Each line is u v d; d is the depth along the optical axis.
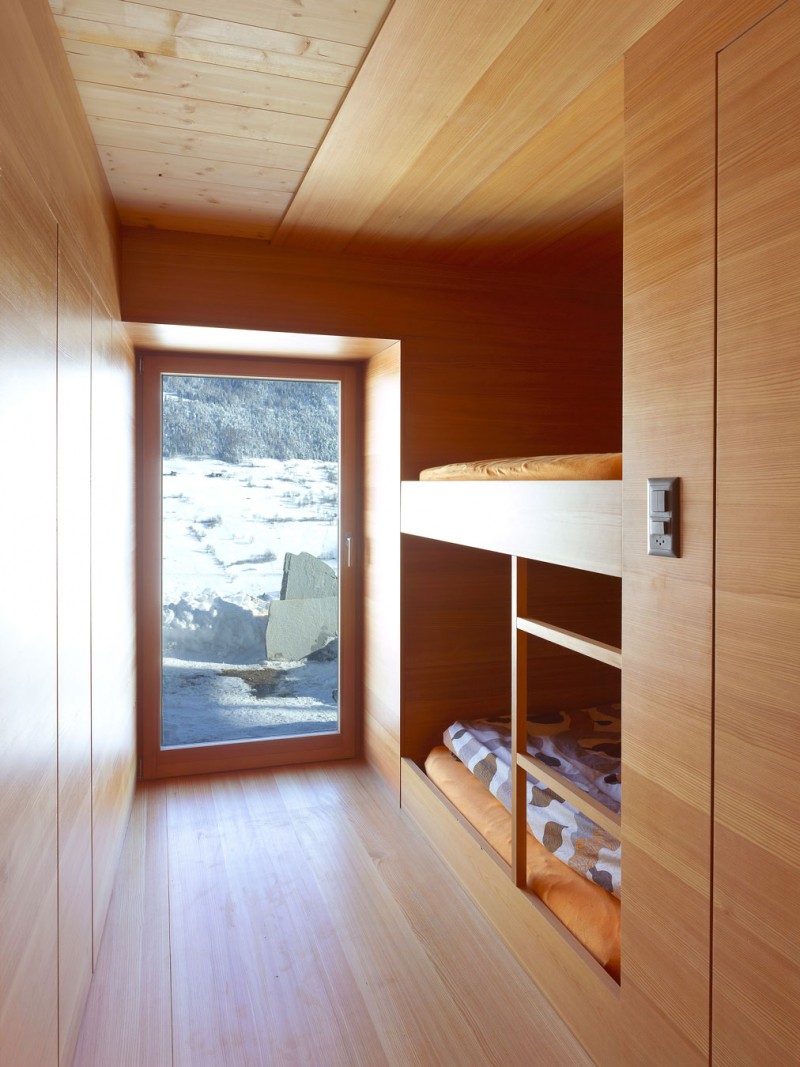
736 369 1.14
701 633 1.23
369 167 2.02
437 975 1.87
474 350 2.88
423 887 2.28
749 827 1.13
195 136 1.89
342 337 2.75
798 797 1.04
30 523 1.17
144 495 3.07
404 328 2.80
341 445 3.29
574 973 1.66
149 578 3.08
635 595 1.40
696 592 1.24
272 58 1.53
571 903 1.79
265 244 2.65
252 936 2.02
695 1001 1.25
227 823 2.70
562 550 1.66
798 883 1.04
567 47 1.41
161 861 2.42
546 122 1.73
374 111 1.70
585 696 3.14
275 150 1.96
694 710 1.25
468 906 2.18
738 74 1.12
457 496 2.25
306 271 2.70
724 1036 1.18
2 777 1.01
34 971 1.20
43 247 1.28
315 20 1.40
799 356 1.03
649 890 1.37
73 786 1.56
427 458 2.83
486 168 2.00
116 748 2.31
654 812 1.36
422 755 2.91
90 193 1.83
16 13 1.12
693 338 1.23
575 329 3.00
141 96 1.69
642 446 1.37
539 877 1.94
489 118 1.72
